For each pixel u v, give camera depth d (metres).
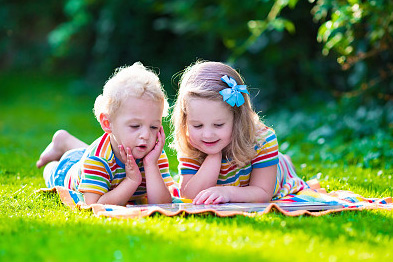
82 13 13.50
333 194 3.75
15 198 3.56
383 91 6.95
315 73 9.09
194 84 3.16
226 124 3.18
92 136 8.27
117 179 3.34
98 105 3.28
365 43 6.46
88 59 14.78
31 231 2.54
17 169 4.99
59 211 3.10
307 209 3.11
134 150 3.18
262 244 2.26
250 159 3.35
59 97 13.34
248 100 3.30
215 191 3.21
